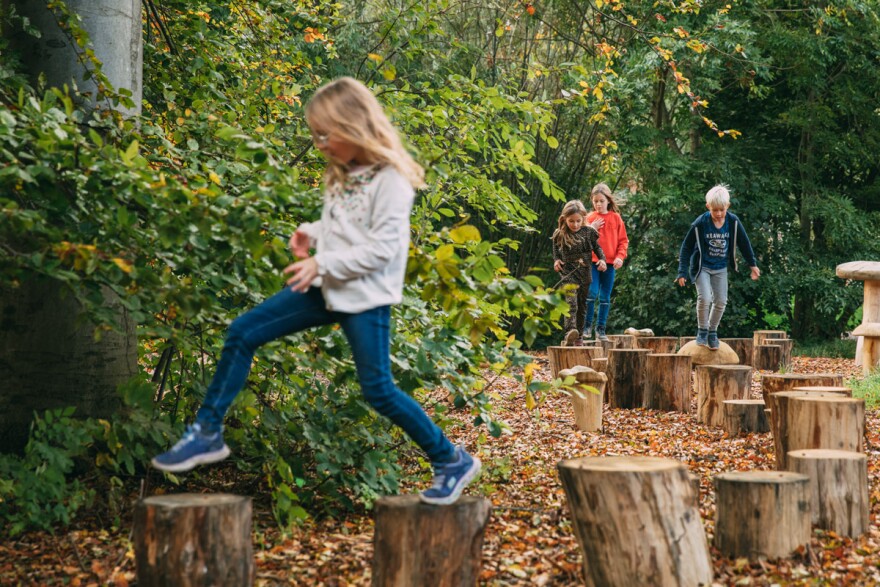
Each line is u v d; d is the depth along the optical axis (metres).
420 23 6.32
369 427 5.03
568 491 3.48
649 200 16.77
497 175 16.66
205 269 3.83
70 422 4.16
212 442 3.15
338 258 3.02
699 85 16.34
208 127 5.40
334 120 3.08
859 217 17.34
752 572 3.73
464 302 3.87
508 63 16.44
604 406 8.82
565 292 3.90
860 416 5.11
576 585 3.65
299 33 7.74
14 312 4.77
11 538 4.18
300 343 4.34
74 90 4.55
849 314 17.98
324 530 4.45
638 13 15.61
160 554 3.16
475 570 3.31
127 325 5.04
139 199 3.40
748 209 17.11
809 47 16.05
